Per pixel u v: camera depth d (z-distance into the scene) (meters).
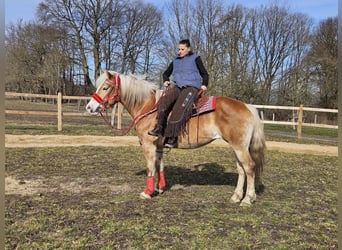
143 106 4.84
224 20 24.75
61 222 3.88
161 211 4.33
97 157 8.21
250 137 4.43
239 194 4.81
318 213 4.44
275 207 4.62
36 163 7.32
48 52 34.47
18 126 13.55
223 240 3.49
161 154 5.11
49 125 14.78
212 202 4.77
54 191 5.20
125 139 11.38
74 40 30.02
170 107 4.57
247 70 27.16
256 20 31.50
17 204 4.49
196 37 24.78
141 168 7.02
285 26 31.34
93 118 20.55
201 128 4.49
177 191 5.32
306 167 7.85
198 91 4.57
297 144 11.71
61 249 3.23
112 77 4.83
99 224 3.83
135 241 3.41
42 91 36.59
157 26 34.91
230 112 4.37
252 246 3.38
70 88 35.03
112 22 30.88
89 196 4.95
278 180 6.36
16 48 36.34
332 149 10.70
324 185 6.05
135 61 33.88
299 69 28.91
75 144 10.37
